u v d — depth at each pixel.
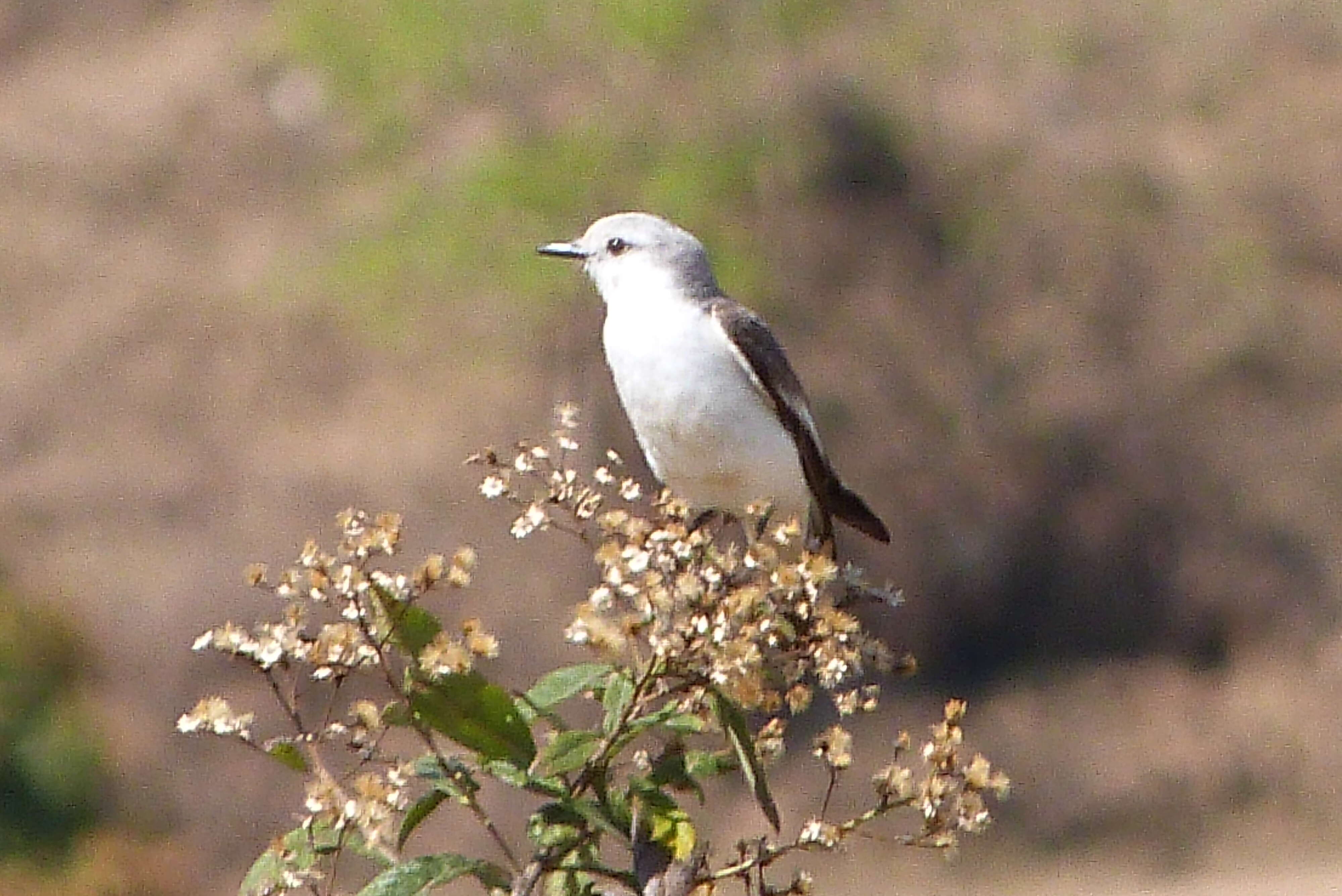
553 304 18.91
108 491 19.55
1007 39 23.64
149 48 26.30
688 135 19.58
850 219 21.05
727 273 19.45
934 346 21.06
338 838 3.47
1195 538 21.03
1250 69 24.52
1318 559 21.05
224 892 13.34
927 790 3.49
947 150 22.11
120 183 24.14
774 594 3.55
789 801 16.17
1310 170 23.47
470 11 19.58
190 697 15.24
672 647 3.43
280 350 20.98
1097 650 20.38
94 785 12.81
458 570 3.45
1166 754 18.83
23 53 26.80
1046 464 21.11
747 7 20.61
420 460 19.17
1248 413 21.81
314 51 19.94
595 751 3.61
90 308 22.33
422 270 19.45
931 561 20.41
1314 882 16.67
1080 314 21.94
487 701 3.57
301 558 3.45
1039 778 18.58
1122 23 24.75
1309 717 19.22
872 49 22.16
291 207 23.05
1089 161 22.83
